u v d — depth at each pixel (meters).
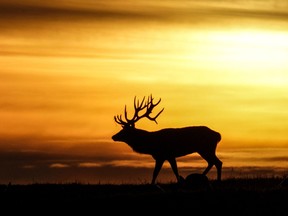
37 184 113.81
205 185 108.69
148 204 99.56
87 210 100.19
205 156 117.88
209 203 98.69
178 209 98.25
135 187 111.31
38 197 106.44
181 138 117.31
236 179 117.81
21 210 101.44
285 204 98.12
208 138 117.81
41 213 100.75
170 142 117.19
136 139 117.81
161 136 117.62
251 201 98.69
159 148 117.38
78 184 113.69
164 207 98.88
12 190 109.75
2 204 103.19
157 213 98.25
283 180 111.00
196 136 117.62
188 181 109.31
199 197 99.88
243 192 100.31
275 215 96.44
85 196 105.19
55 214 100.25
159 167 117.88
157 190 109.44
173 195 100.56
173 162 117.50
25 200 104.25
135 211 98.88
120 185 112.50
